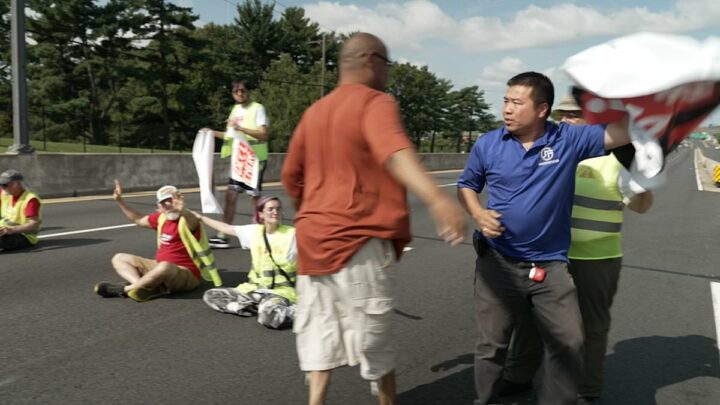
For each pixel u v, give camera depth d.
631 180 2.27
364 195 2.11
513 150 2.67
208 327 4.34
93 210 10.45
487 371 2.87
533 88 2.58
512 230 2.67
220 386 3.34
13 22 11.76
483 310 2.84
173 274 4.98
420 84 74.94
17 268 6.00
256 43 65.44
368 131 1.98
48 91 47.91
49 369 3.52
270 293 4.57
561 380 2.65
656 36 2.12
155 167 14.98
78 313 4.59
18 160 11.73
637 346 4.23
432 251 7.61
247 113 7.14
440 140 83.06
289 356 3.81
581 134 2.55
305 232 2.21
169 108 53.62
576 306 2.66
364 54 2.16
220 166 17.11
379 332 2.21
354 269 2.13
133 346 3.93
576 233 2.96
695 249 8.26
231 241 7.63
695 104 2.05
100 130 51.47
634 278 6.39
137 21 48.72
